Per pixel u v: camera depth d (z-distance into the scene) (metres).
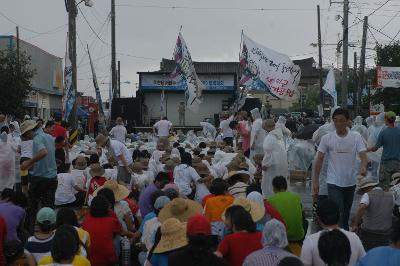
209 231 5.64
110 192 9.66
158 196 9.40
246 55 22.86
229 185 10.55
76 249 6.17
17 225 8.62
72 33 23.66
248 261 5.86
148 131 38.19
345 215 9.46
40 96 56.97
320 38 49.31
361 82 42.97
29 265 7.29
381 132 12.16
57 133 14.88
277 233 5.92
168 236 7.23
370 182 9.30
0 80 36.38
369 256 5.22
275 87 22.45
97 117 33.75
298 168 18.00
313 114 64.88
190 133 29.11
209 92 43.69
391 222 8.73
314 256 6.03
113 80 41.31
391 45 42.53
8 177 12.20
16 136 21.34
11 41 49.97
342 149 9.21
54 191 12.22
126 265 9.61
